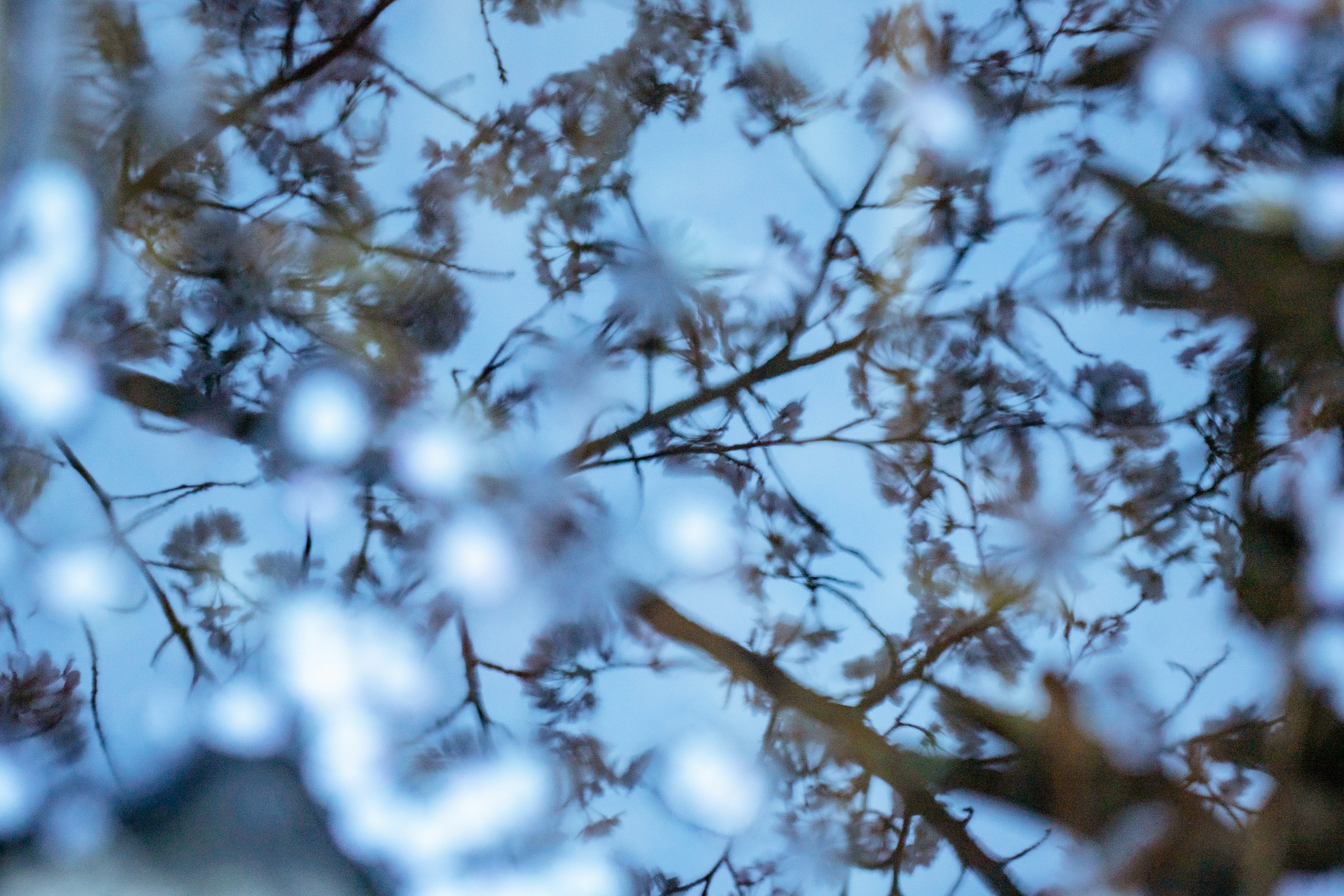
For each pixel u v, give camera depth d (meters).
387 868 4.36
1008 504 4.79
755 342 4.80
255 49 4.72
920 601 4.80
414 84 4.71
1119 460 4.76
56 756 4.56
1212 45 4.67
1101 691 4.65
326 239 4.70
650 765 4.73
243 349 4.68
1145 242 4.73
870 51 4.88
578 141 4.84
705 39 4.86
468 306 4.77
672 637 4.70
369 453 4.70
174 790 3.67
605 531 4.72
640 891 4.69
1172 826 4.52
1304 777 4.48
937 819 4.61
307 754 4.41
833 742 4.75
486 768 4.64
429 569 4.71
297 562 4.70
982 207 4.82
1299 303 4.61
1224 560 4.66
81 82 4.56
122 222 4.63
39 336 4.56
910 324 4.82
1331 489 4.61
